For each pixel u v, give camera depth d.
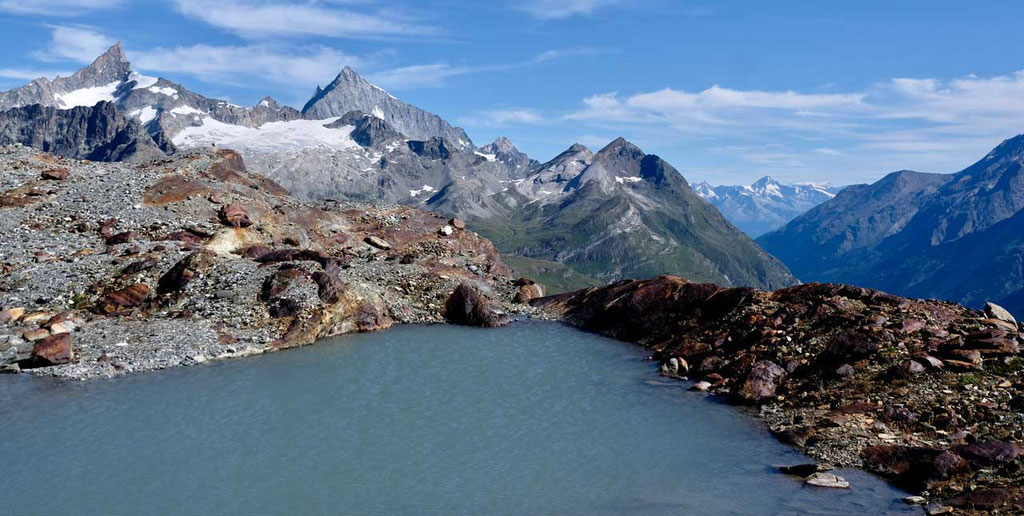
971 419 31.05
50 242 61.38
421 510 26.34
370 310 58.59
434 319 62.59
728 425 35.44
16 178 74.44
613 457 31.45
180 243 64.19
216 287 55.66
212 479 28.81
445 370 46.25
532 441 33.50
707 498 26.88
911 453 28.20
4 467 29.33
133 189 75.00
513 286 76.12
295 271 57.47
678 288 57.25
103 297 52.56
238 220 70.50
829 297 47.62
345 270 67.56
